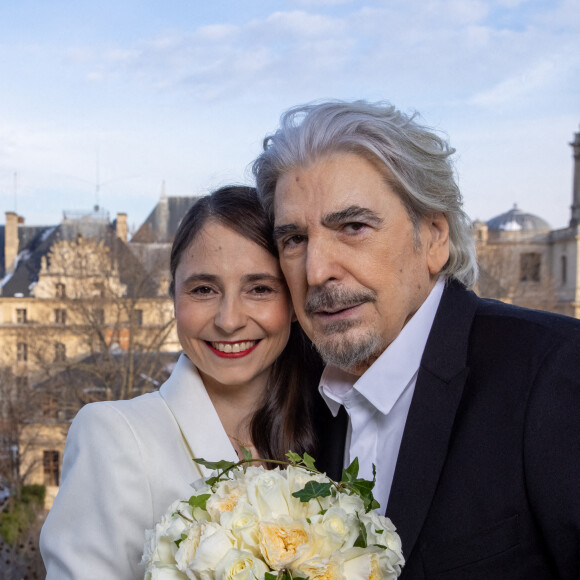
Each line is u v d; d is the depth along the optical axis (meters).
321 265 1.72
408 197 1.75
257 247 1.95
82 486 1.84
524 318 1.75
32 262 49.84
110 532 1.78
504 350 1.69
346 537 1.25
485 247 47.34
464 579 1.54
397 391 1.81
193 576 1.22
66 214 52.44
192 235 1.97
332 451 2.05
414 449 1.67
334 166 1.71
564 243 61.56
